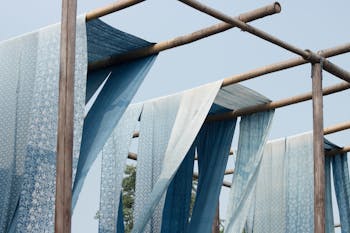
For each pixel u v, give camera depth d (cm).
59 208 549
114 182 817
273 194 977
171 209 873
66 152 558
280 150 984
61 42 580
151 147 855
